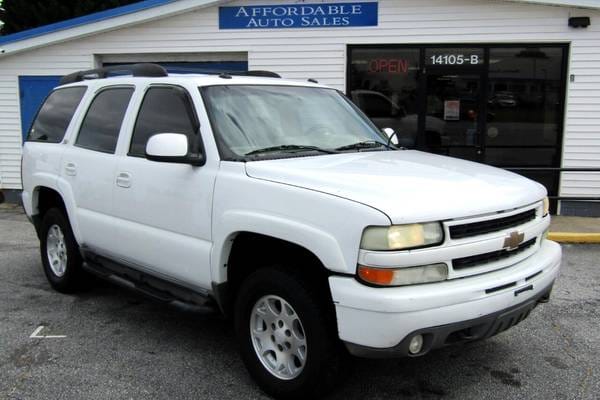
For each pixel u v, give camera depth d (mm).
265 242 3613
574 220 9477
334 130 4473
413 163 3891
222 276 3744
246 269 3861
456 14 10016
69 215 5152
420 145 10531
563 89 10086
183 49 10844
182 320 4922
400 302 2916
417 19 10133
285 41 10531
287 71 10609
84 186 4941
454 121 10422
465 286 3086
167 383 3781
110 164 4629
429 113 10453
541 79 10133
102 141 4898
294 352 3467
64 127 5500
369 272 2973
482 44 10102
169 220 4074
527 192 3617
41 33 11039
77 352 4258
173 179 4027
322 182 3301
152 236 4207
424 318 2955
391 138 4844
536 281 3471
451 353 4242
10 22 19234
